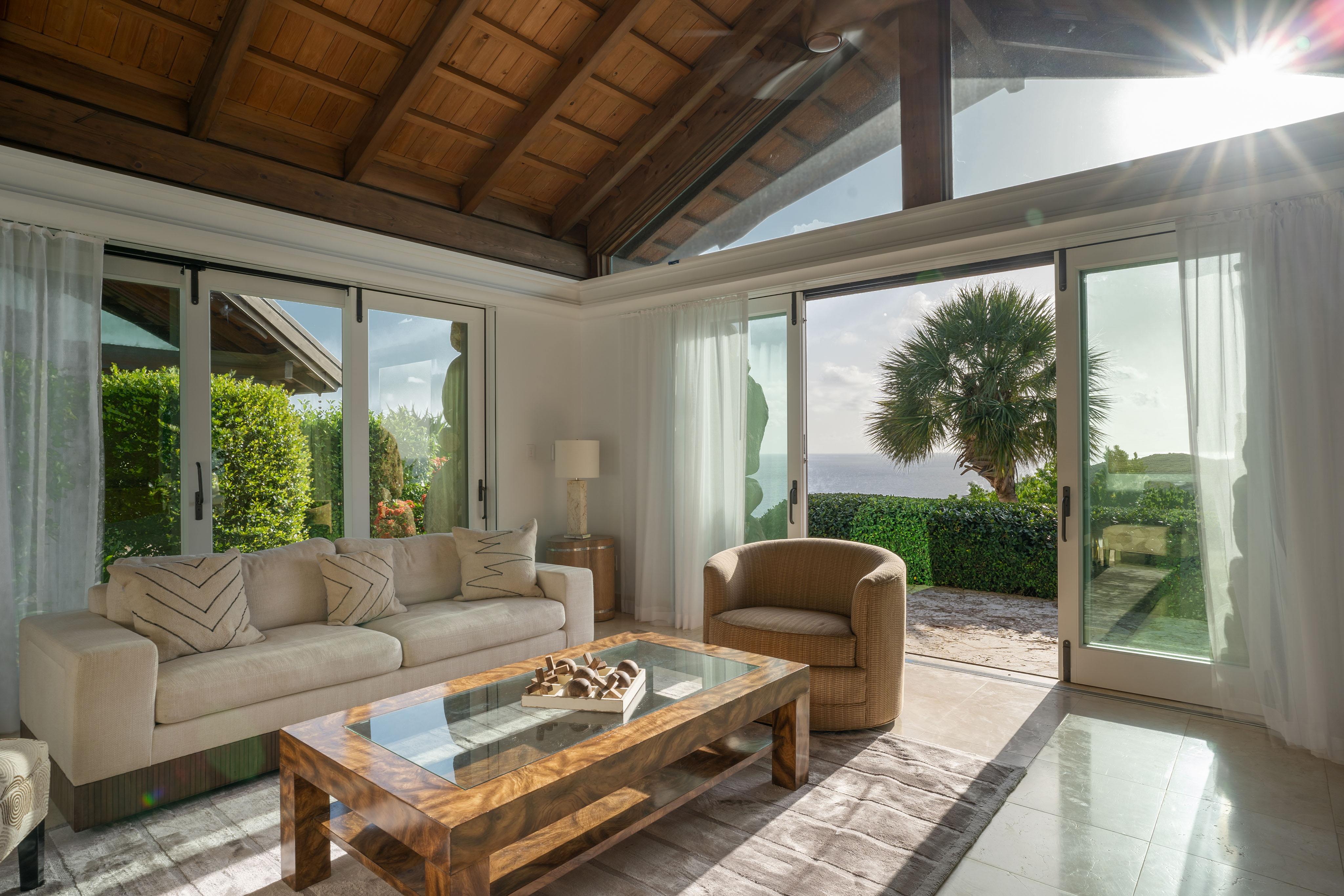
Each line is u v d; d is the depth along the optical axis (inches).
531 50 159.3
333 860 83.6
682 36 172.1
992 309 278.7
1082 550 141.2
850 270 167.0
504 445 203.8
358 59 150.3
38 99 124.9
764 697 92.0
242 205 144.5
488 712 83.0
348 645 112.9
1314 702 109.2
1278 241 115.1
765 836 86.5
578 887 76.4
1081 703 132.0
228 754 99.4
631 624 198.1
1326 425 110.8
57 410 123.5
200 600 107.2
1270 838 85.7
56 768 91.2
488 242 195.5
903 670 125.5
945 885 76.9
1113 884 76.7
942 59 152.7
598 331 222.2
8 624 116.0
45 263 121.9
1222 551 122.5
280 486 159.9
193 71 138.6
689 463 191.8
